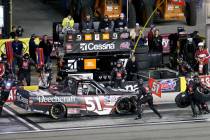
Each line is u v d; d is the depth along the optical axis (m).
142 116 66.44
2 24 83.06
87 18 81.56
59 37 78.75
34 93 65.00
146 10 93.19
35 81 77.75
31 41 78.19
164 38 83.81
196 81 66.19
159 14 95.81
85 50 74.50
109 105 66.31
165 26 95.81
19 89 65.88
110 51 75.06
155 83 72.31
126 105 66.94
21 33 87.56
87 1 94.12
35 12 103.50
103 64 74.81
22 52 78.81
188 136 58.88
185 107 68.19
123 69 71.44
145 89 65.06
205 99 65.94
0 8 82.69
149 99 65.00
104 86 68.25
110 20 85.56
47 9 105.50
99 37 74.81
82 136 58.84
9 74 68.75
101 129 61.47
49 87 67.75
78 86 65.69
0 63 71.50
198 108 66.94
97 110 66.00
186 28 94.81
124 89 69.38
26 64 73.44
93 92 66.19
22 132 60.31
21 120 64.88
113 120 64.88
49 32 93.00
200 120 65.00
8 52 77.88
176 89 73.25
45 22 98.25
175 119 65.31
